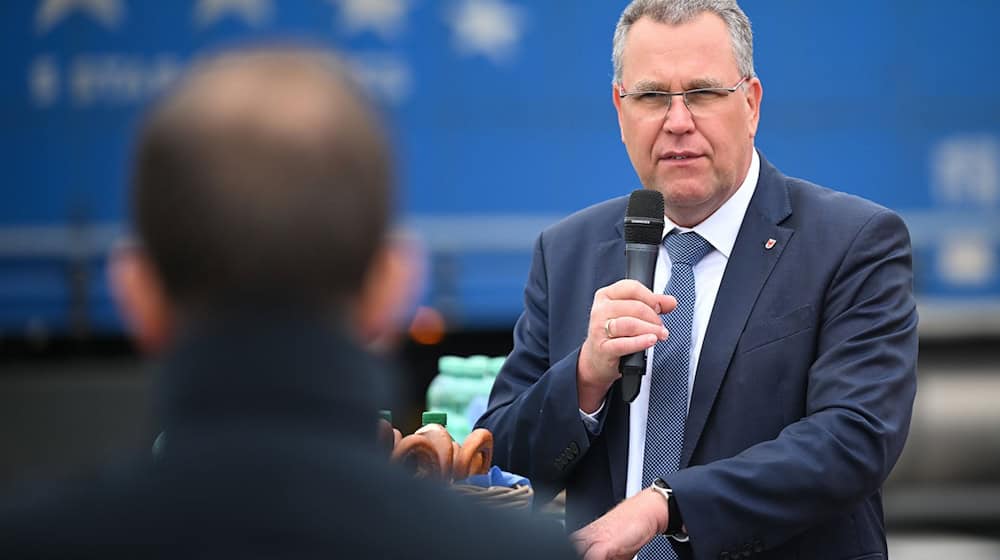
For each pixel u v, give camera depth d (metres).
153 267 2.62
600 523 5.85
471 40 21.69
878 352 6.20
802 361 6.34
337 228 2.61
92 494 2.53
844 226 6.48
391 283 2.82
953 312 21.92
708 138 6.41
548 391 6.48
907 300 6.40
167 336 2.66
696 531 5.88
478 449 5.72
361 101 2.68
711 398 6.37
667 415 6.46
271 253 2.58
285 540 2.47
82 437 21.78
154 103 2.71
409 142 21.64
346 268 2.64
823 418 6.07
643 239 6.47
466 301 21.61
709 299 6.59
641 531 5.85
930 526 20.94
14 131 21.88
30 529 2.47
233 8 21.89
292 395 2.58
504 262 21.72
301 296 2.62
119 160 21.97
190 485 2.51
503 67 21.69
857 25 21.73
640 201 6.51
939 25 21.84
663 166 6.47
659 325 6.13
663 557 6.45
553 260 7.15
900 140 21.83
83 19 21.91
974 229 21.97
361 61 21.67
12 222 21.84
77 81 21.91
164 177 2.58
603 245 7.02
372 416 2.67
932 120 21.88
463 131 21.66
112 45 21.89
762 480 5.92
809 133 21.70
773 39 21.67
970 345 21.91
